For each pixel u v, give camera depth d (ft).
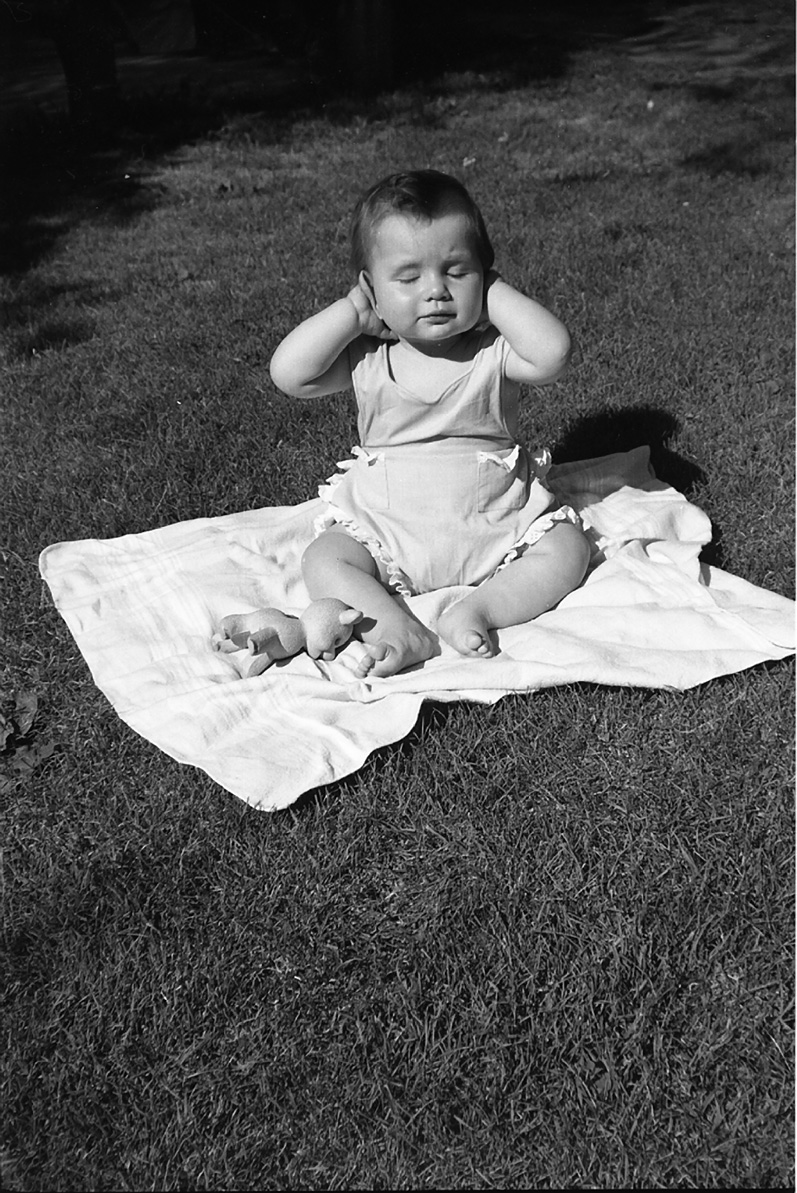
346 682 9.53
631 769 8.57
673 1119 6.25
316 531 10.80
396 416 10.23
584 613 10.11
